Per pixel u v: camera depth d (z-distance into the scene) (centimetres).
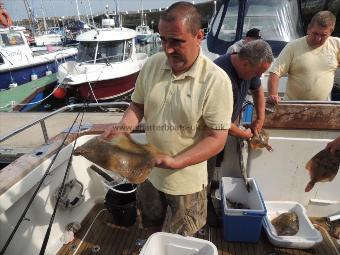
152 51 1422
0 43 964
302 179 270
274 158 265
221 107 153
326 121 260
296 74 309
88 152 153
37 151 240
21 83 1023
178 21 137
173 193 182
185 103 156
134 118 188
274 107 262
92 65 911
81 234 262
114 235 262
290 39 476
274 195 280
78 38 940
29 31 1522
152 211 209
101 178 299
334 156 216
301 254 238
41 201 229
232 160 280
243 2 488
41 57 1104
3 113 684
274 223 257
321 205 276
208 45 538
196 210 188
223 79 152
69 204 256
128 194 274
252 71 208
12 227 201
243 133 240
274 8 489
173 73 159
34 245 224
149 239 188
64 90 870
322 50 296
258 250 242
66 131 280
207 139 159
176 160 153
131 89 980
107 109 722
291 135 271
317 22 284
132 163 148
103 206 299
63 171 254
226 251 241
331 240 252
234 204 266
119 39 930
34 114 672
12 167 213
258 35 359
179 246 188
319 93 306
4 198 188
